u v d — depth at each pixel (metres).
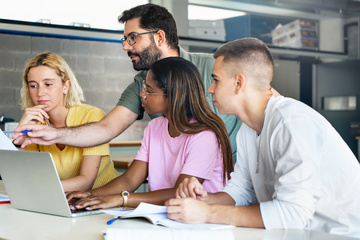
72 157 2.08
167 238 1.09
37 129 1.84
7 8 4.91
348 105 7.26
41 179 1.48
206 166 1.71
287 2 6.66
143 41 2.21
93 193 1.74
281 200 1.25
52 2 5.15
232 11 6.23
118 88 5.66
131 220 1.37
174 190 1.66
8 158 1.57
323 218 1.39
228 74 1.42
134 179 1.90
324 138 1.30
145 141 1.95
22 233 1.26
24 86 2.17
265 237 1.17
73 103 2.17
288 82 6.83
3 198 1.79
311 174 1.25
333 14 7.14
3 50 4.90
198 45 5.95
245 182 1.56
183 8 5.90
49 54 2.12
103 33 5.42
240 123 2.23
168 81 1.76
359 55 7.20
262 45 1.44
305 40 6.91
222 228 1.26
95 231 1.27
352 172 1.36
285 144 1.28
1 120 4.72
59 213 1.48
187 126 1.75
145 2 5.83
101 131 2.04
